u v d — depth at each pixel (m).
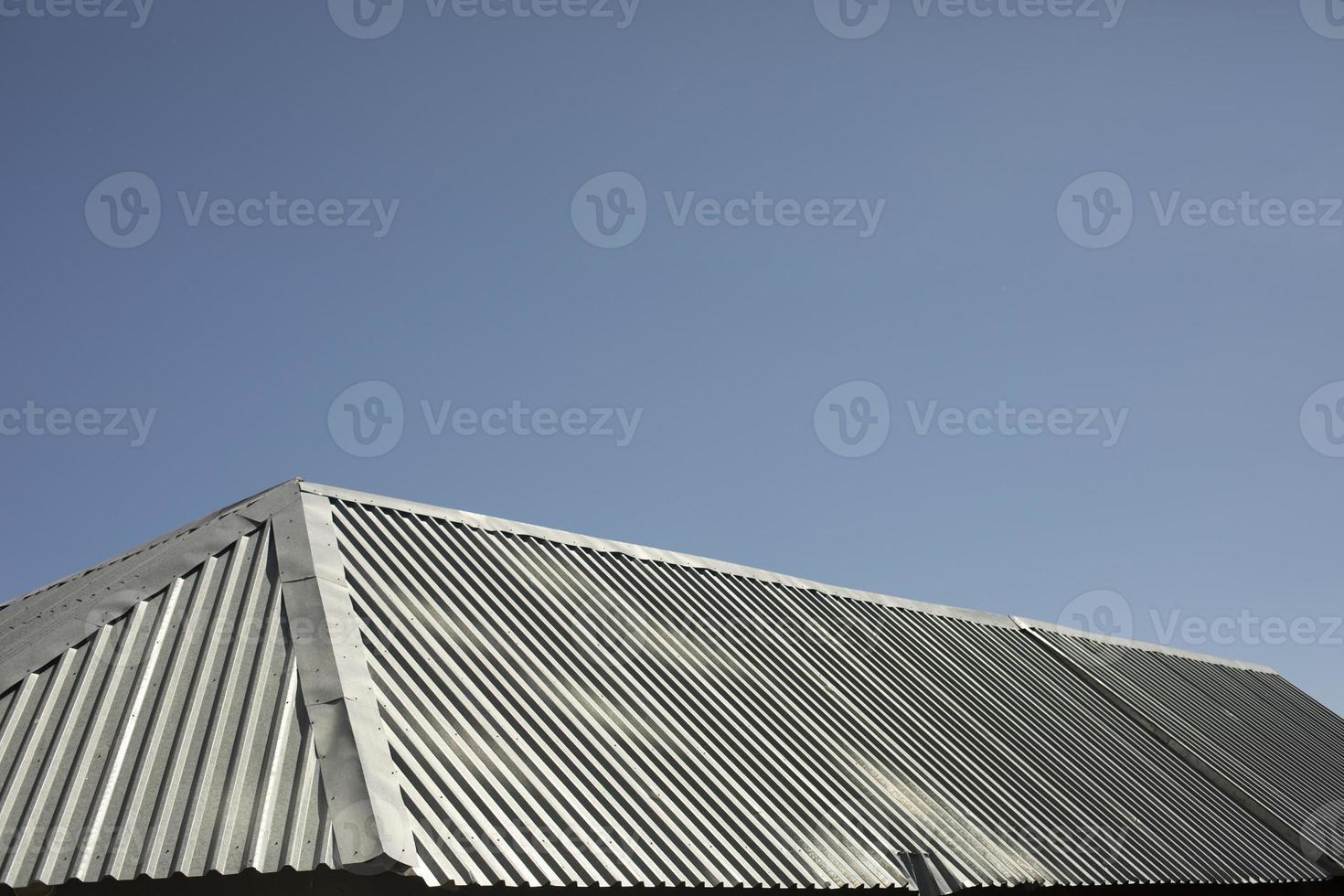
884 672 15.49
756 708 12.78
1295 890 16.75
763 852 10.30
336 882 7.80
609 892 8.92
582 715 10.84
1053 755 15.81
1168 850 14.83
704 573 15.45
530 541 13.70
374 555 11.48
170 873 7.53
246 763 8.34
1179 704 20.80
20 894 7.49
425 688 9.81
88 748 8.62
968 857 12.09
